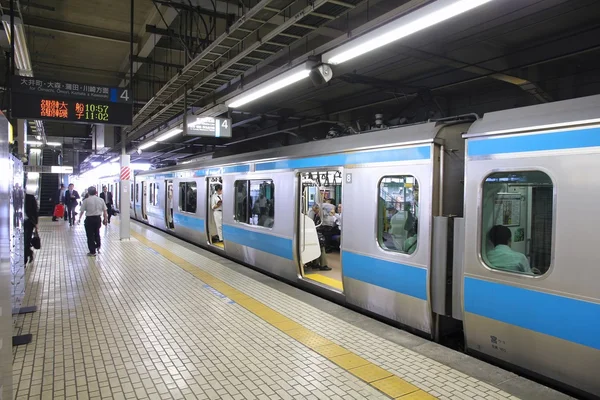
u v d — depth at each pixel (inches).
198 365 141.9
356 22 270.7
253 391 124.1
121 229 464.1
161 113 421.4
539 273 133.6
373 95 466.9
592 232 118.4
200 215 431.5
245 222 335.9
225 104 318.3
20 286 200.8
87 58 426.6
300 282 264.7
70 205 652.1
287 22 190.2
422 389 125.1
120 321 187.0
